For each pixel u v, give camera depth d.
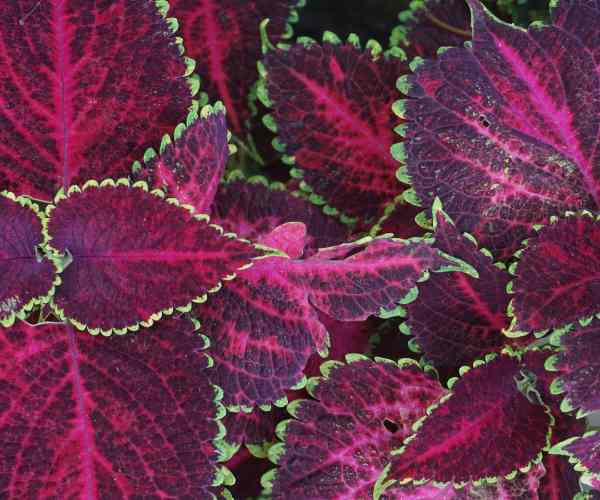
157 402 0.61
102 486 0.60
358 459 0.65
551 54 0.65
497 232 0.65
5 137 0.63
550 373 0.64
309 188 0.70
